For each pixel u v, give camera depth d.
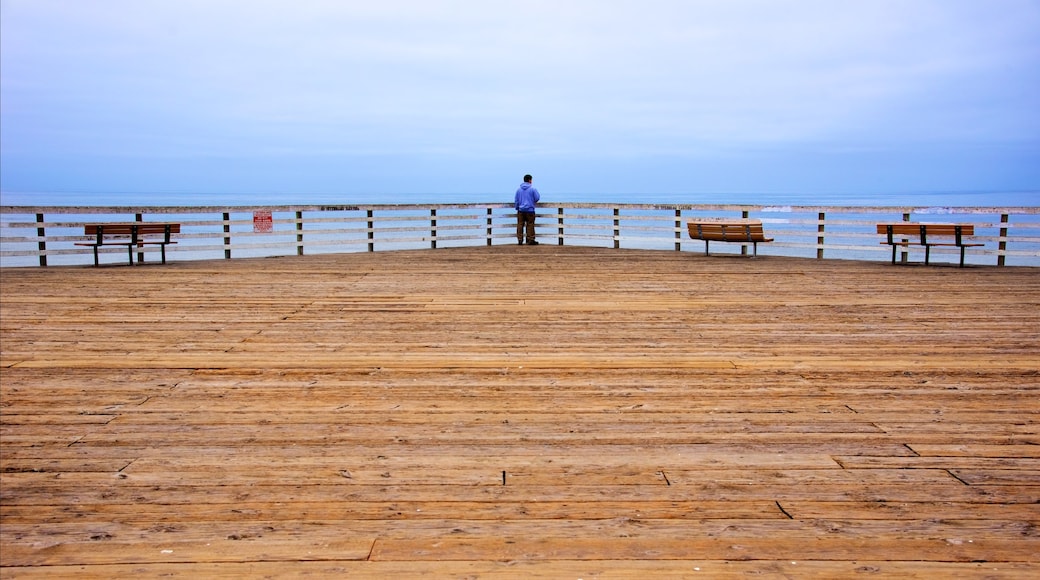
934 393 4.59
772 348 5.85
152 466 3.42
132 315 7.29
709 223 12.79
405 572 2.47
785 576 2.44
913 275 10.41
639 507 2.97
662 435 3.83
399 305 7.87
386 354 5.64
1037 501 3.02
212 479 3.27
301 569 2.49
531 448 3.64
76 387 4.74
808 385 4.78
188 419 4.11
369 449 3.63
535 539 2.70
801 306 7.80
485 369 5.19
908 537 2.71
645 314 7.34
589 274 10.52
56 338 6.23
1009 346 5.93
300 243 13.39
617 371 5.13
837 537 2.71
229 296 8.51
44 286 9.31
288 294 8.66
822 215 12.42
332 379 4.93
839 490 3.13
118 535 2.74
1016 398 4.48
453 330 6.56
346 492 3.12
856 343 6.03
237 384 4.81
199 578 2.44
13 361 5.43
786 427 3.95
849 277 10.16
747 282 9.66
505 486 3.18
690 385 4.78
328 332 6.47
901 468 3.38
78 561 2.55
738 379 4.93
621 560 2.55
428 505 2.99
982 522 2.83
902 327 6.70
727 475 3.29
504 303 8.00
